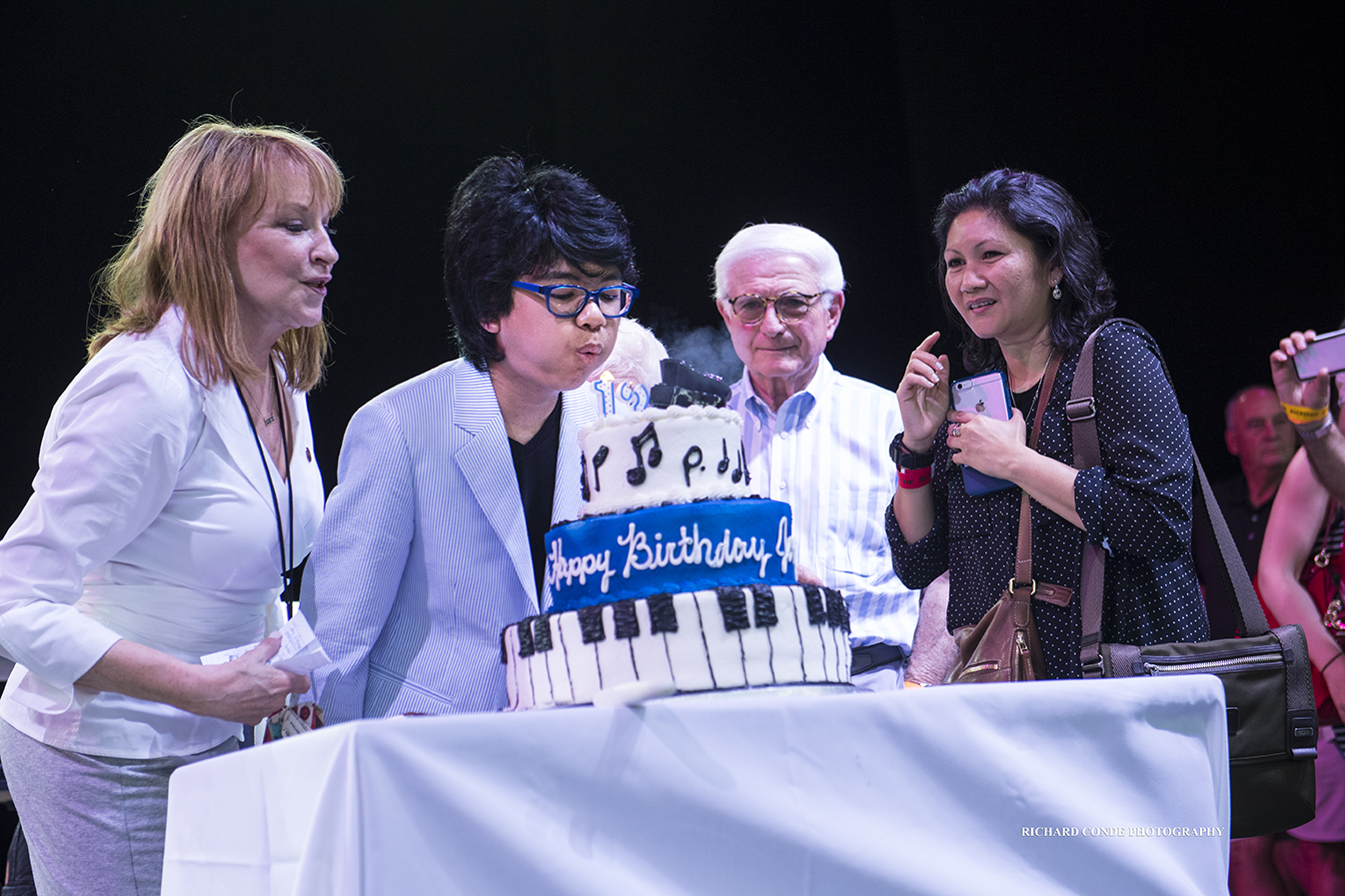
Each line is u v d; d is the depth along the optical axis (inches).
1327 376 114.9
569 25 221.5
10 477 195.9
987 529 88.6
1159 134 199.0
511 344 80.7
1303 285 191.5
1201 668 77.3
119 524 73.0
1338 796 122.6
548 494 86.7
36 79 198.5
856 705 52.1
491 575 78.7
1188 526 79.4
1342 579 122.3
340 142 217.3
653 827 47.3
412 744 44.4
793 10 216.4
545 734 46.5
